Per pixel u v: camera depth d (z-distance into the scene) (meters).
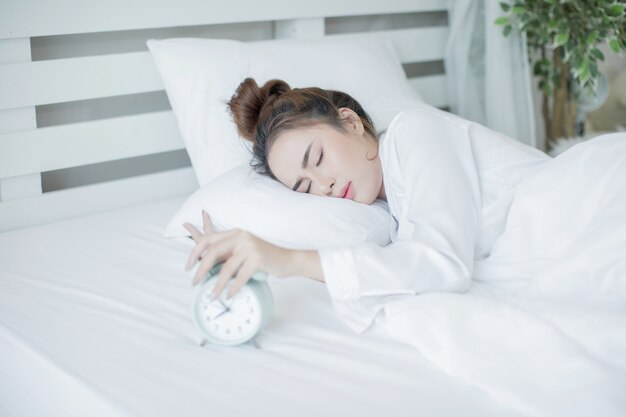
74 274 1.39
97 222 1.70
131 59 1.81
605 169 1.19
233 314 1.07
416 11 2.30
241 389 0.96
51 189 1.90
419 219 1.16
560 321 1.01
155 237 1.58
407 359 1.04
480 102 2.33
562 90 2.40
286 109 1.36
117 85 1.80
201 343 1.10
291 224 1.34
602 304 1.07
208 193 1.49
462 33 2.27
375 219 1.36
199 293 1.07
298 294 1.26
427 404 0.92
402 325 1.06
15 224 1.71
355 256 1.09
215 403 0.93
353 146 1.36
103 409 0.93
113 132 1.81
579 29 2.16
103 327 1.17
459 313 1.04
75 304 1.26
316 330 1.13
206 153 1.68
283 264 1.06
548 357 0.96
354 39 1.97
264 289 1.08
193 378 1.00
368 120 1.48
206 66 1.74
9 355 1.15
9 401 1.17
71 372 1.02
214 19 1.90
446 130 1.31
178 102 1.73
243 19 1.95
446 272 1.11
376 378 0.98
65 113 1.88
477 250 1.30
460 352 0.99
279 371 1.01
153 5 1.80
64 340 1.13
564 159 1.26
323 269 1.08
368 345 1.07
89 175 1.96
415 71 2.52
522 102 2.27
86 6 1.71
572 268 1.11
